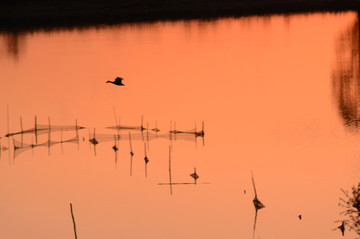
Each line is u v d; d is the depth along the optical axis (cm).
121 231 15375
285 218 15500
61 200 17788
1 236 15325
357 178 18450
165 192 18012
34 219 16350
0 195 18375
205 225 15475
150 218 16038
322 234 14350
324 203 16375
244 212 16125
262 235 14688
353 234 13950
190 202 17100
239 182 18588
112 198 17762
